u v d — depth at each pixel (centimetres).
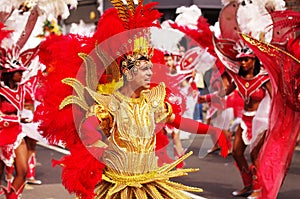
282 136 705
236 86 856
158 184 451
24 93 770
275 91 697
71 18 2055
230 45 831
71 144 437
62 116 432
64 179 427
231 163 1062
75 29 771
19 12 754
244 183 832
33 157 884
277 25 670
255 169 812
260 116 820
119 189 434
